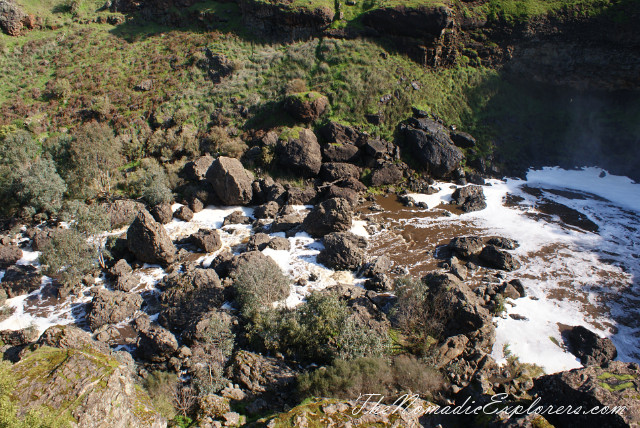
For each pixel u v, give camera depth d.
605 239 28.78
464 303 20.42
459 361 18.83
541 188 36.41
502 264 25.42
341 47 44.78
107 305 22.19
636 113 41.62
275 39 48.31
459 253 26.84
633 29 41.12
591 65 43.22
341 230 28.48
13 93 42.66
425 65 44.84
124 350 20.28
